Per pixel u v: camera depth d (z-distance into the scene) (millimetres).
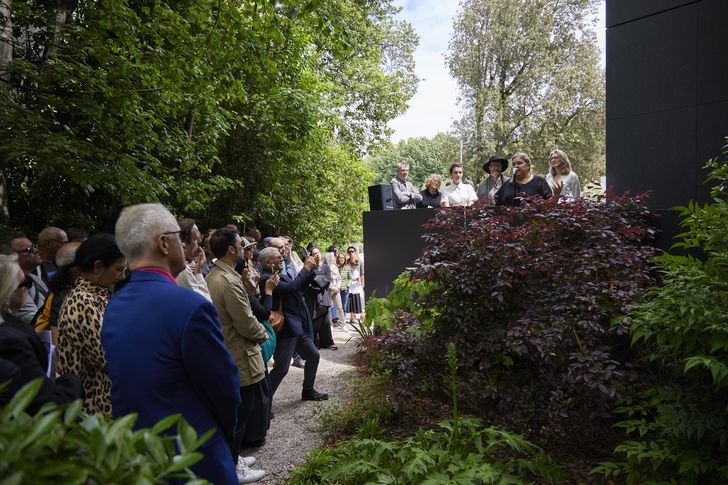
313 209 16797
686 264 3361
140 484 899
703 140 4801
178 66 8578
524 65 32906
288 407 5707
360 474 3242
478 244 4254
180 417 1048
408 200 9844
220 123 10789
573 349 3799
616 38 5516
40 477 836
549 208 4348
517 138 31906
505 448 3854
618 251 3988
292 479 3588
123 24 7629
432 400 5008
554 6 32906
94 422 986
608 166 5602
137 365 1919
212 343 1989
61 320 2578
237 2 9539
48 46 7703
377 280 8625
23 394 926
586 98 31891
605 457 3838
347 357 8367
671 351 3215
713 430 2836
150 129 8586
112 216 9703
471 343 4141
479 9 33625
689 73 4910
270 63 9914
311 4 8062
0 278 2174
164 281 2066
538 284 4125
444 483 2682
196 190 10211
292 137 12273
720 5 4684
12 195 8469
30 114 6602
